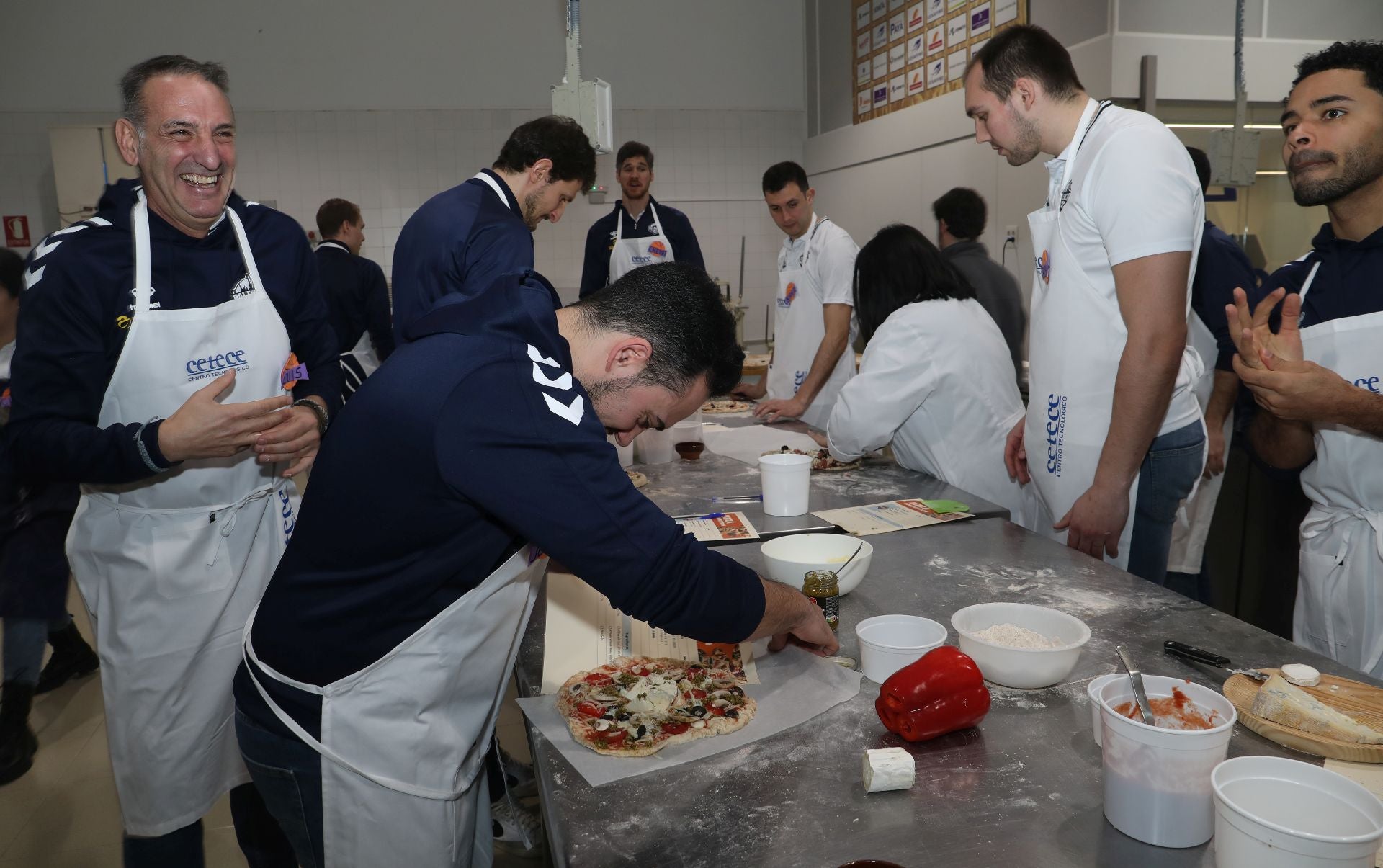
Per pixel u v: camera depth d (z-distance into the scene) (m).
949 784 0.91
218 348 1.58
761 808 0.88
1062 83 1.83
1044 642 1.13
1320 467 1.70
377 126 6.21
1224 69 3.55
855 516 1.88
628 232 4.13
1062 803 0.88
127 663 1.56
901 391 2.21
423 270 2.50
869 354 2.26
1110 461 1.76
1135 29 3.46
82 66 5.80
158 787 1.60
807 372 3.61
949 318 2.21
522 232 2.50
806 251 3.51
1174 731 0.78
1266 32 3.58
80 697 2.93
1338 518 1.70
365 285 4.43
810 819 0.86
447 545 0.96
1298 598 1.81
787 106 6.68
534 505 0.89
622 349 1.05
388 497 0.94
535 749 1.03
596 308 1.09
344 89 6.16
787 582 1.41
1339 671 1.11
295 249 1.75
